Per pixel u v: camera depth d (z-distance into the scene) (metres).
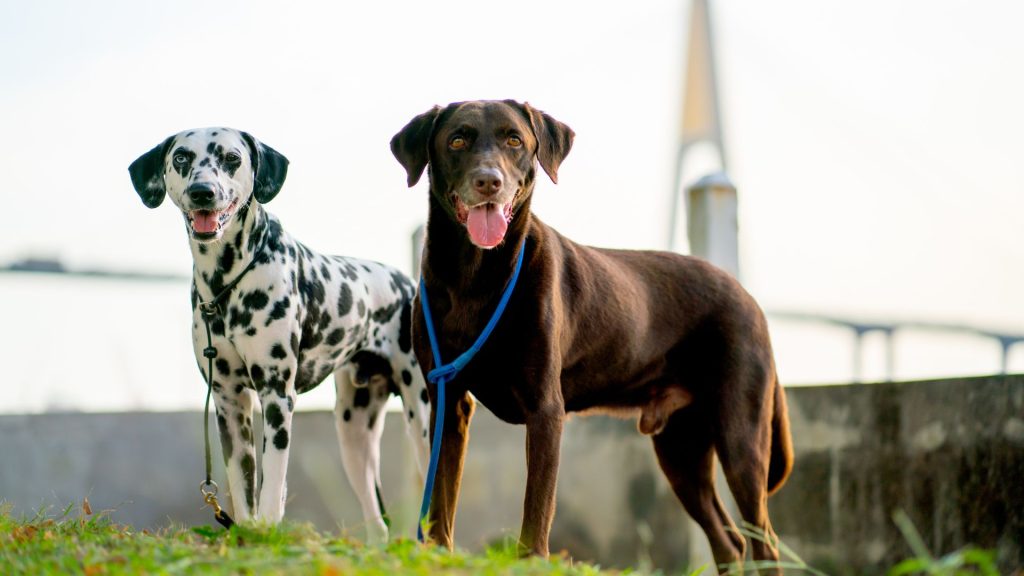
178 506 11.44
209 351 7.36
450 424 6.86
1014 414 8.41
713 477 8.39
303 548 5.11
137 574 4.47
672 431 8.34
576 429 11.90
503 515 11.62
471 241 6.45
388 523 7.32
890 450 9.41
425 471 8.57
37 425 11.01
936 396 9.05
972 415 8.73
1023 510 8.25
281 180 7.50
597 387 7.51
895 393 9.40
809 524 10.12
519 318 6.59
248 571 4.58
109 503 11.19
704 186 10.66
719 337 7.82
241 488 7.53
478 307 6.64
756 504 7.63
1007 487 8.41
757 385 7.79
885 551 9.38
